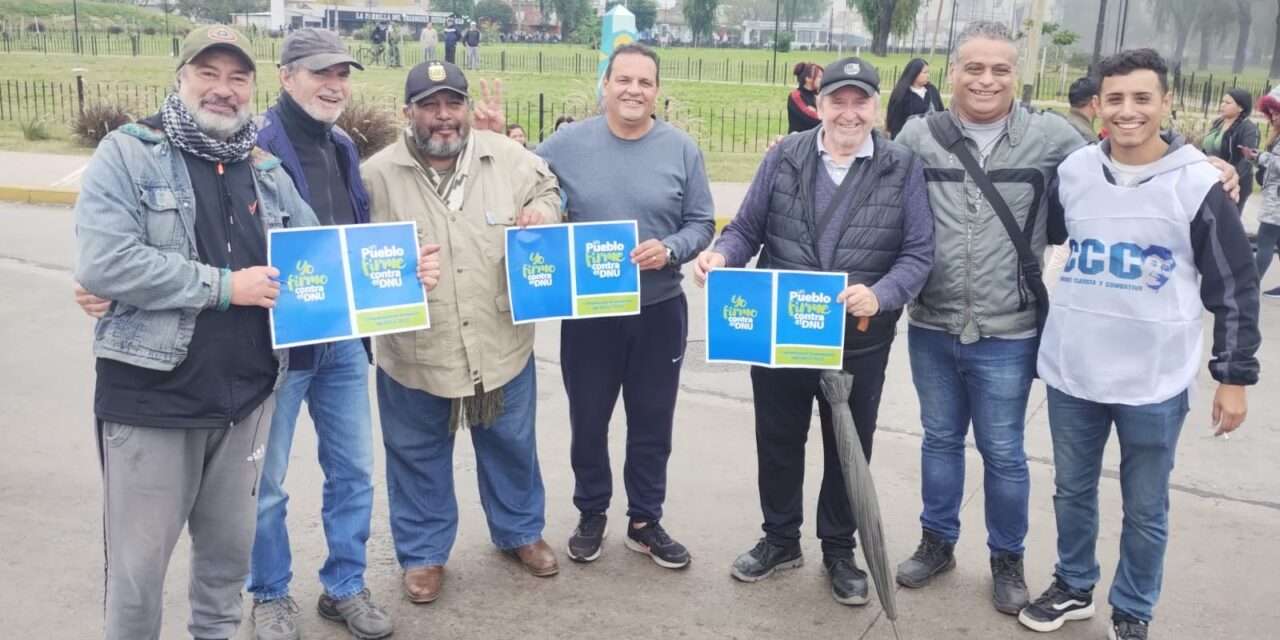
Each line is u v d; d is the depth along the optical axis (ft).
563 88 100.32
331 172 11.72
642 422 13.91
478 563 14.12
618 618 12.76
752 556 13.79
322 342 10.73
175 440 9.37
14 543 14.10
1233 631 12.60
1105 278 11.37
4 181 43.09
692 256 13.41
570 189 13.42
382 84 95.40
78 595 12.85
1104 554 14.56
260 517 11.70
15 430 18.13
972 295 12.41
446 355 12.30
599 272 12.69
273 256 9.98
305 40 11.22
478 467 13.70
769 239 12.98
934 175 12.46
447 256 12.16
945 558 13.84
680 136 13.58
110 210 8.76
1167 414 11.32
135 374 9.12
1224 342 11.00
